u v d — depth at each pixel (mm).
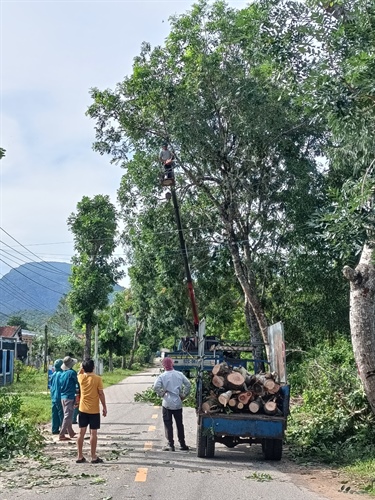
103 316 71625
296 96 10836
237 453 12141
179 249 33250
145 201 33094
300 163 29453
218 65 29141
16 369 47375
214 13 30438
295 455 11984
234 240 31344
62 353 72938
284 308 33156
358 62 8977
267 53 11266
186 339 27016
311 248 29531
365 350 12750
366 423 12648
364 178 9102
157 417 18250
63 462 10508
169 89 29734
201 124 28719
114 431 14805
